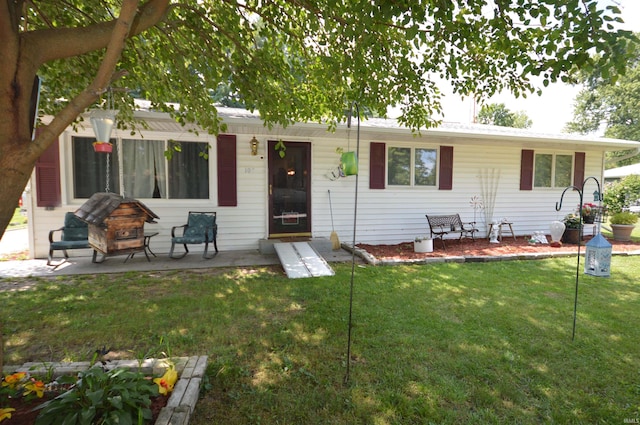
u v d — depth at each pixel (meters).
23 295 3.99
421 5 2.34
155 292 4.15
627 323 3.27
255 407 2.01
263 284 4.50
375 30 2.79
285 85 3.81
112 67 1.55
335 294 4.08
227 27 3.44
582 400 2.13
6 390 1.79
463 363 2.52
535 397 2.16
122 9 1.47
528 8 2.24
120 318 3.32
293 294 4.07
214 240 6.25
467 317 3.38
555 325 3.21
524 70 2.68
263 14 3.45
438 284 4.52
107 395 1.67
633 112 25.53
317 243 6.82
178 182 6.61
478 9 2.54
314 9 3.03
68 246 5.37
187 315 3.41
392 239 7.80
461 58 3.37
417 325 3.18
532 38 2.62
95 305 3.66
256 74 3.71
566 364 2.54
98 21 3.31
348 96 3.73
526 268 5.46
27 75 1.48
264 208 7.05
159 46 3.67
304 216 7.31
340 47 3.20
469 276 4.93
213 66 3.57
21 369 2.15
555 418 1.96
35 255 5.96
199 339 2.89
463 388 2.22
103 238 4.99
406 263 5.73
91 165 6.16
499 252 6.69
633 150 9.56
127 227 5.24
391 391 2.17
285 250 6.07
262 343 2.82
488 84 3.67
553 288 4.36
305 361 2.53
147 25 2.08
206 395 2.10
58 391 1.95
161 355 2.61
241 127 6.17
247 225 6.98
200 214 6.48
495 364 2.52
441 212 8.12
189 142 6.60
